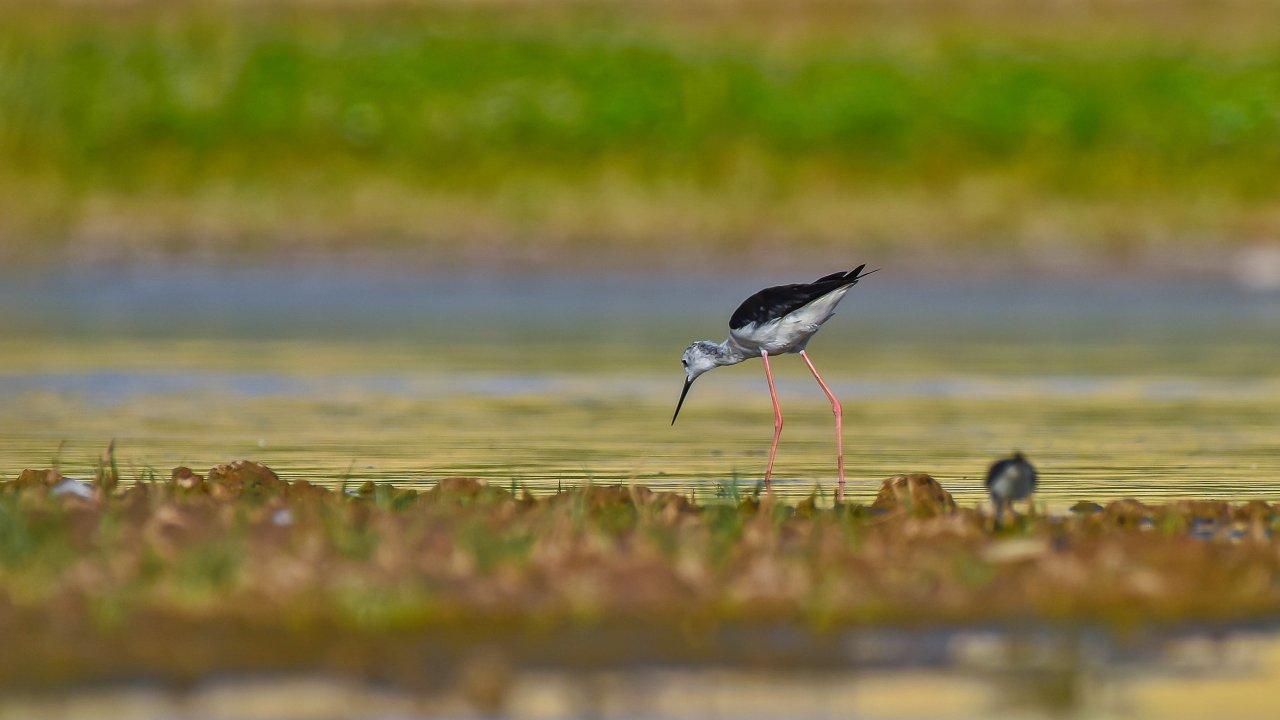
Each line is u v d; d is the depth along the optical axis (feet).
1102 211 125.18
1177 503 35.86
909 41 158.30
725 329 84.53
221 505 33.96
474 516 32.53
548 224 120.67
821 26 166.20
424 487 41.16
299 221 120.98
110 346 76.23
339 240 117.70
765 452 48.55
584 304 97.50
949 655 26.37
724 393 63.62
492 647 26.25
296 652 25.82
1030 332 83.97
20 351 73.92
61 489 35.68
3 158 130.62
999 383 65.77
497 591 28.48
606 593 28.60
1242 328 85.35
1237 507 36.32
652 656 26.07
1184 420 55.47
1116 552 31.35
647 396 62.23
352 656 25.71
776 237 119.03
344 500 35.29
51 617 26.91
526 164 133.80
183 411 57.06
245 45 149.89
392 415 56.39
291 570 28.63
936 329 85.46
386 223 120.88
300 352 74.69
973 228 121.08
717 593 28.76
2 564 28.71
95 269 110.73
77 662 25.23
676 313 92.38
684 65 146.92
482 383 65.21
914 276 110.83
